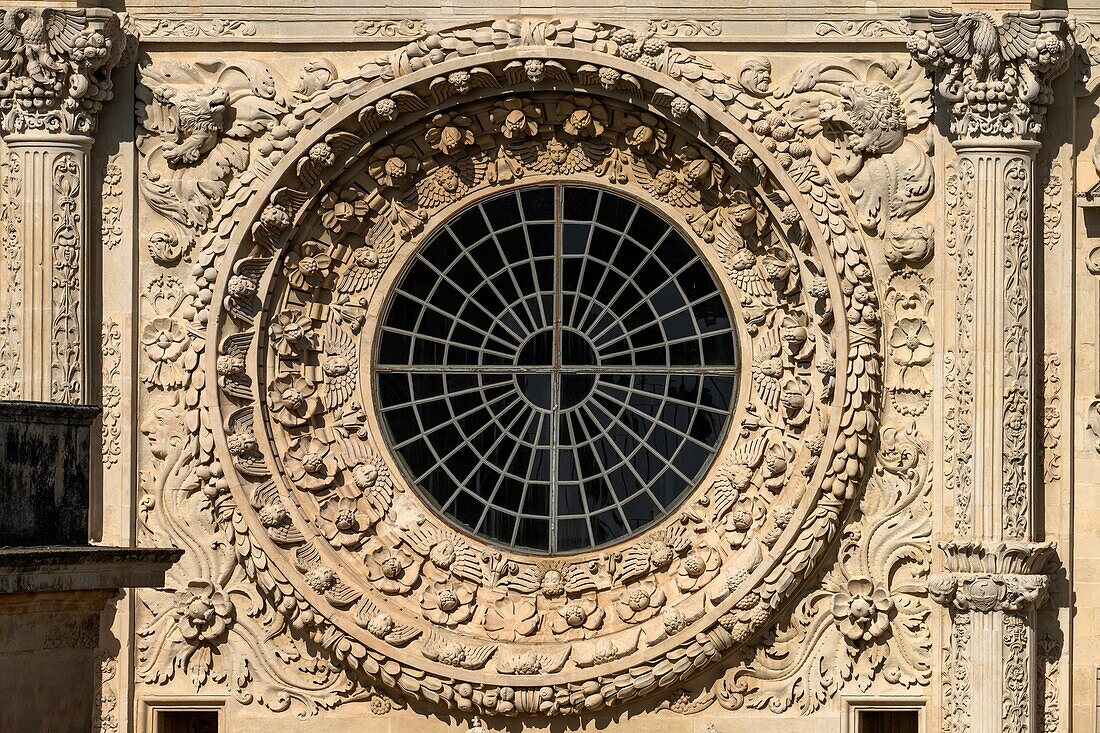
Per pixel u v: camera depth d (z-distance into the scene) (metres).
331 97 51.06
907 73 50.88
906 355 50.88
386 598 51.28
